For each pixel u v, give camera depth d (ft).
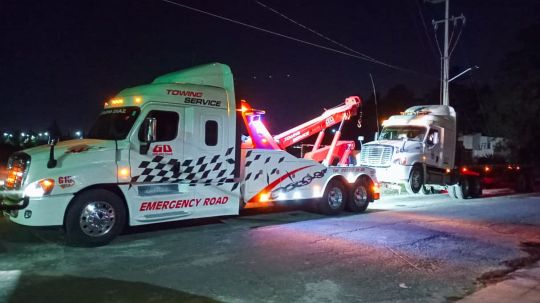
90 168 29.66
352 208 46.09
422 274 25.67
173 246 30.40
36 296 20.79
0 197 35.47
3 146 105.19
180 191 33.32
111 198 30.45
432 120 67.15
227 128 35.42
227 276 24.25
